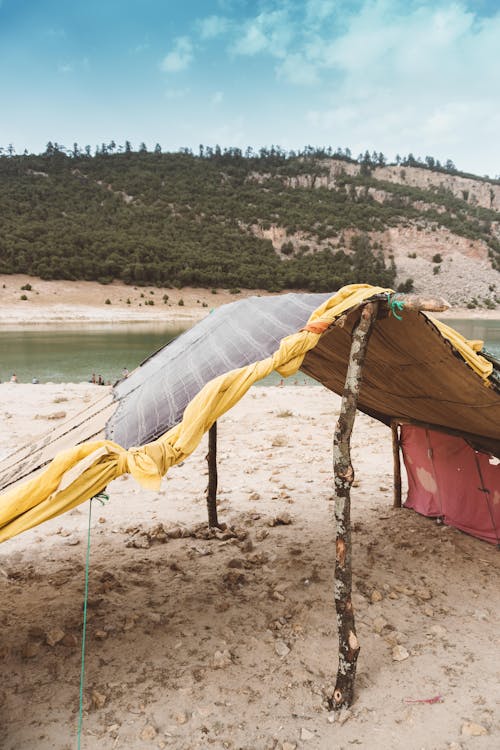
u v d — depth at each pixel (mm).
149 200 187125
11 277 95000
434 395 5371
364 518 7484
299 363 3691
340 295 3910
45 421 14367
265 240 164875
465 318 117875
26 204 153375
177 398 3590
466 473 6734
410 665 4258
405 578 5695
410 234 190250
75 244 116688
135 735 3551
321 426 14203
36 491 3051
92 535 7098
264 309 4699
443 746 3436
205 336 5031
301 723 3660
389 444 12312
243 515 7629
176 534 6988
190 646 4523
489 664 4258
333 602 5211
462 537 6727
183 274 110125
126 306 90750
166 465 3205
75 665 4277
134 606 5188
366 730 3588
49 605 5215
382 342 4617
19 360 39781
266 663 4289
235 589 5523
